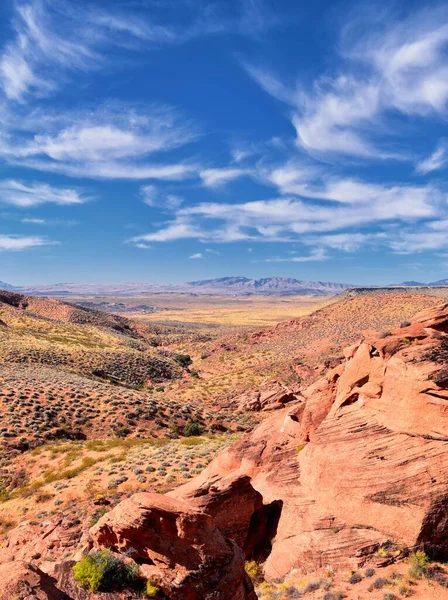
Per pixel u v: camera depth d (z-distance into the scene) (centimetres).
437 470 1438
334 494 1611
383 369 1748
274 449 2198
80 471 3216
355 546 1453
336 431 1800
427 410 1552
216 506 1708
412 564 1342
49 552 2005
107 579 1121
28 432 4259
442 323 1839
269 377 7144
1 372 6078
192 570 1162
